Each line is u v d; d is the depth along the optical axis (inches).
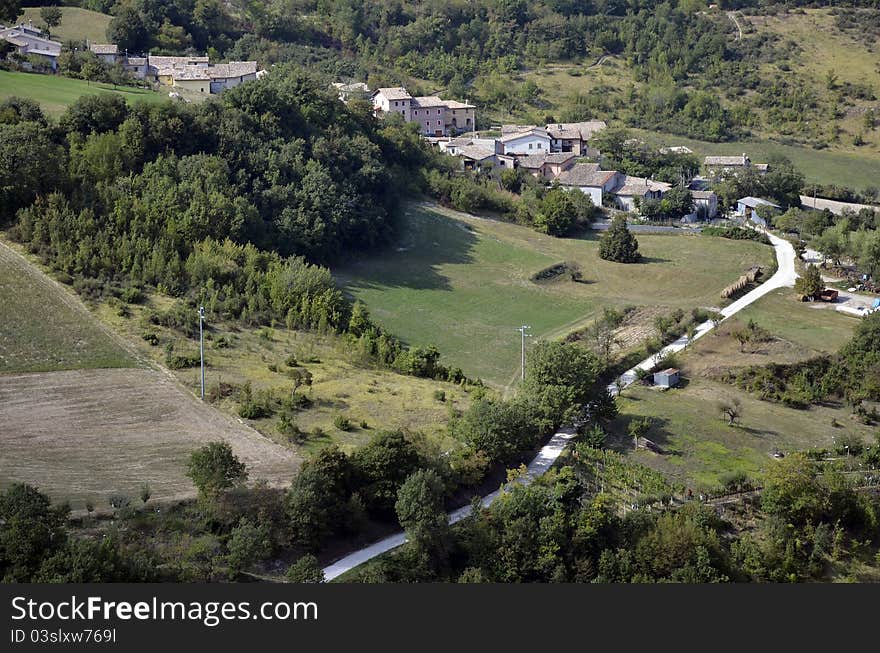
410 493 3203.7
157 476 3314.5
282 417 3715.6
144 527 3031.5
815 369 4874.5
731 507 3690.9
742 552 3383.4
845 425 4453.7
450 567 3186.5
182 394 3858.3
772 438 4261.8
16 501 2829.7
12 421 3540.8
